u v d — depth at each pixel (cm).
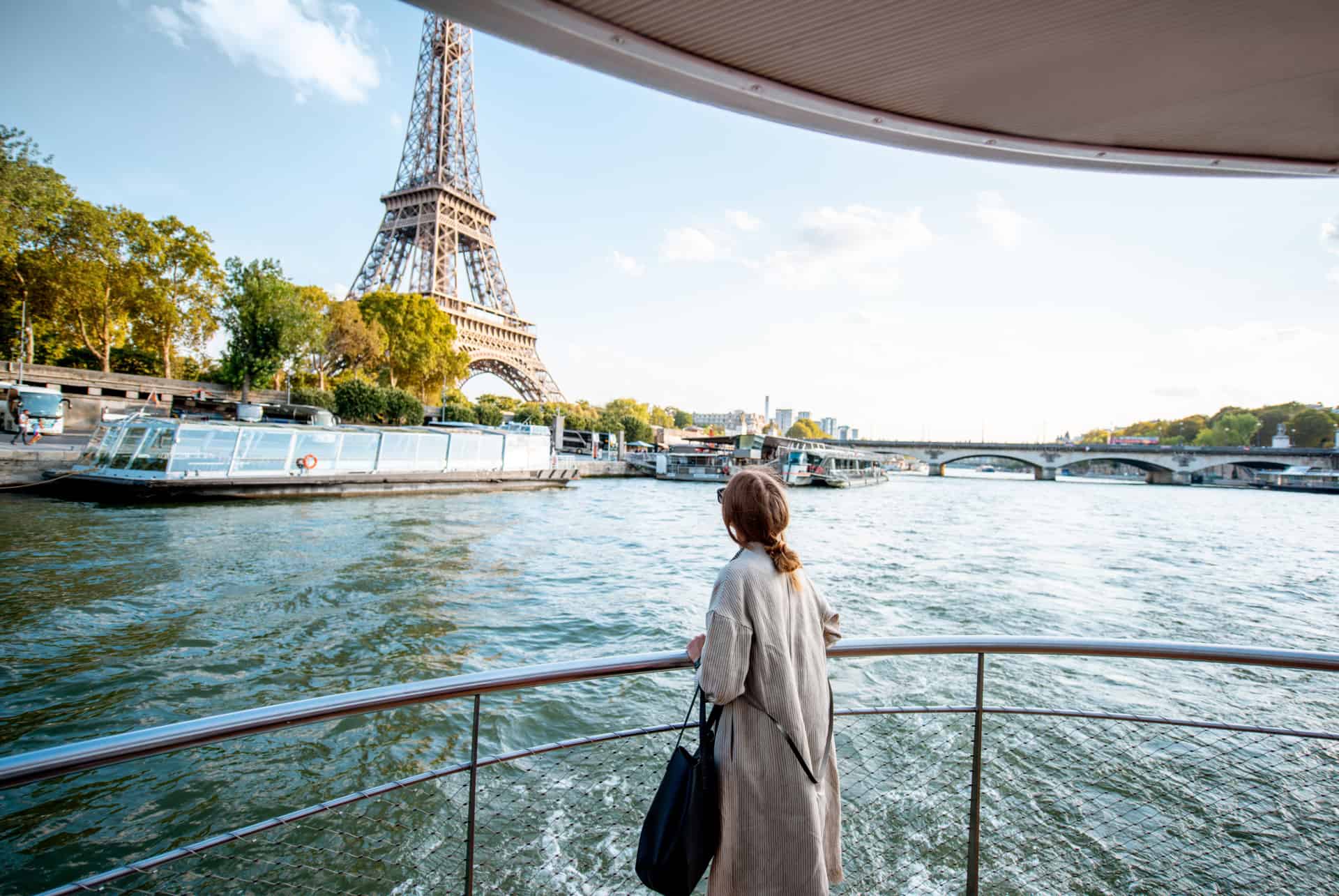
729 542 2273
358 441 3162
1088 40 336
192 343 5719
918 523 3191
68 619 1066
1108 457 10000
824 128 436
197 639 1010
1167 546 2641
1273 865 528
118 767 654
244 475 2700
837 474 6059
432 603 1272
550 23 319
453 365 7050
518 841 534
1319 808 618
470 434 3741
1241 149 456
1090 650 233
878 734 753
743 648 179
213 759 675
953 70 369
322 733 731
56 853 536
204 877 507
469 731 743
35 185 4322
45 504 2239
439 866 512
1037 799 622
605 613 1266
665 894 177
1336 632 1373
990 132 441
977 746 250
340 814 576
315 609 1190
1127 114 414
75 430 4022
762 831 178
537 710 802
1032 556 2188
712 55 357
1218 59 350
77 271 4659
